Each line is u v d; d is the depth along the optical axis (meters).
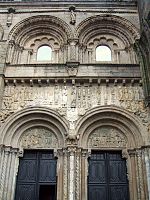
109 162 19.52
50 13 24.39
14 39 23.41
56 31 24.28
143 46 21.23
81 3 24.66
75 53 22.30
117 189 18.67
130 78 21.05
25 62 23.16
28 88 21.09
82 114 19.94
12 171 18.84
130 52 23.25
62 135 19.64
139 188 17.94
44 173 19.22
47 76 21.03
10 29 23.67
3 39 23.19
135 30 23.66
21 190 18.69
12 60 22.55
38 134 20.19
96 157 19.69
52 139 19.98
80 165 18.73
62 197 17.84
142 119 19.83
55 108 20.20
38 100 20.56
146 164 18.30
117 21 24.12
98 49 23.92
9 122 19.83
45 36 24.39
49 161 19.58
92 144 19.75
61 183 18.36
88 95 20.67
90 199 18.36
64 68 21.55
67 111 20.09
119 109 20.14
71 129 19.44
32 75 21.22
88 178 18.95
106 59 23.42
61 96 20.64
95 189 18.67
